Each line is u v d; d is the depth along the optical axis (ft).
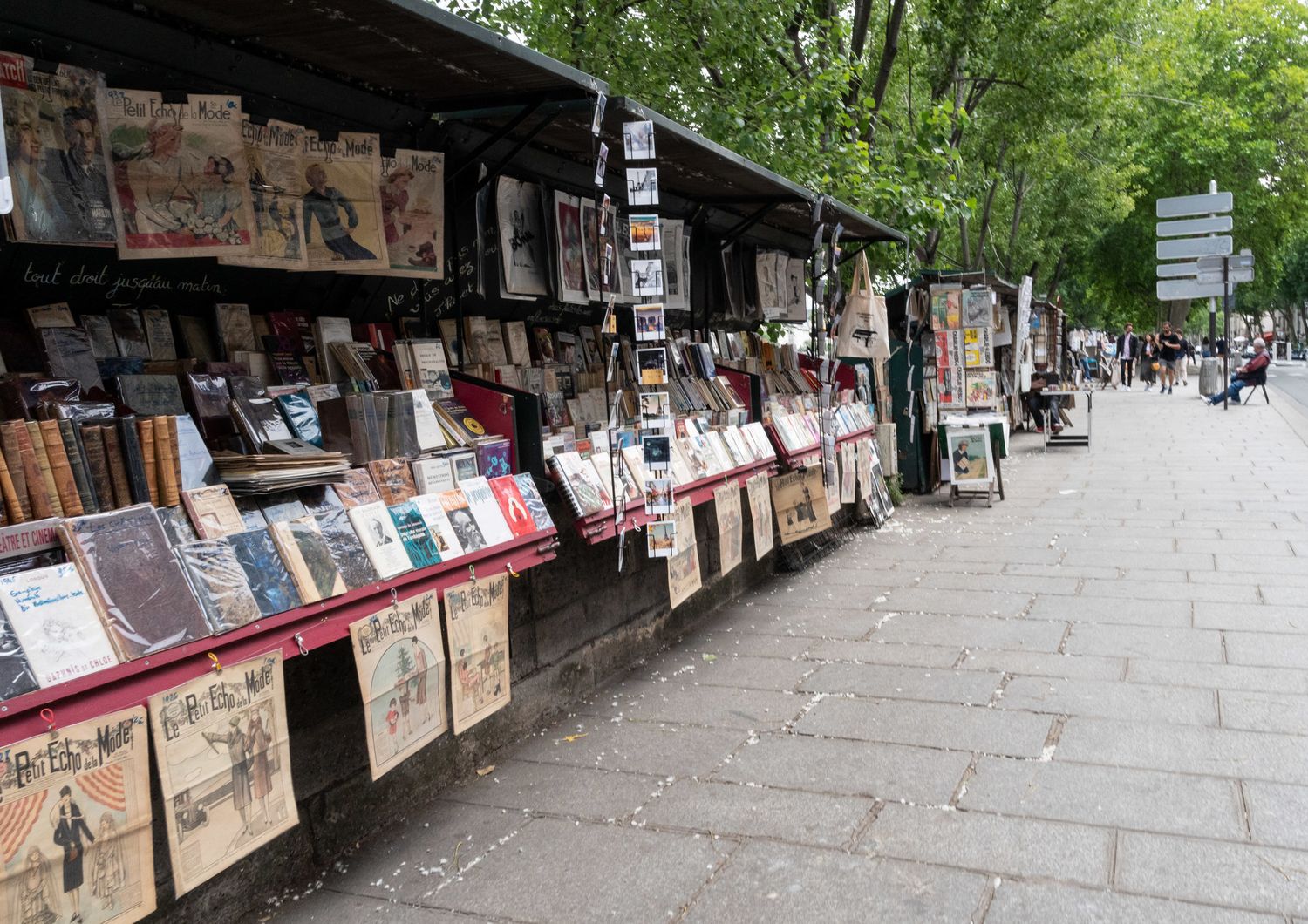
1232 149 108.58
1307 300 222.07
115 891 7.55
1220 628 17.92
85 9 9.89
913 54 50.16
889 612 20.52
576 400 18.21
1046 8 46.06
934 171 36.19
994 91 53.57
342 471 10.86
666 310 23.71
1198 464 41.04
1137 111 78.69
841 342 28.17
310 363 13.33
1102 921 9.13
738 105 31.71
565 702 16.01
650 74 32.71
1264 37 111.75
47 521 7.72
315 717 11.07
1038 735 13.55
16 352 10.18
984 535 28.19
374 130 14.20
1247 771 12.03
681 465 17.85
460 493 12.46
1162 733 13.35
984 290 34.96
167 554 8.31
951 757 13.01
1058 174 80.02
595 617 16.97
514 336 17.75
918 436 36.83
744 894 10.02
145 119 10.18
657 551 15.52
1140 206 117.29
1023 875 10.00
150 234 10.24
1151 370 106.63
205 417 10.89
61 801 7.13
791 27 35.86
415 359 14.10
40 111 9.43
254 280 13.34
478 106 14.46
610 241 15.88
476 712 12.34
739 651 18.51
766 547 22.27
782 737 14.12
